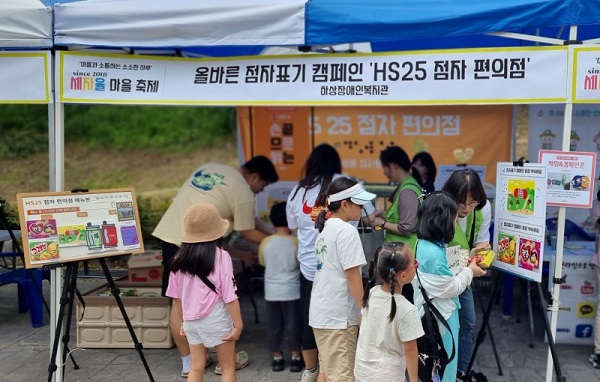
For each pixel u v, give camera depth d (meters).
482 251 3.63
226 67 4.02
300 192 4.11
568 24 3.45
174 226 4.42
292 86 3.94
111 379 4.34
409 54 3.76
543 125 6.36
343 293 3.37
